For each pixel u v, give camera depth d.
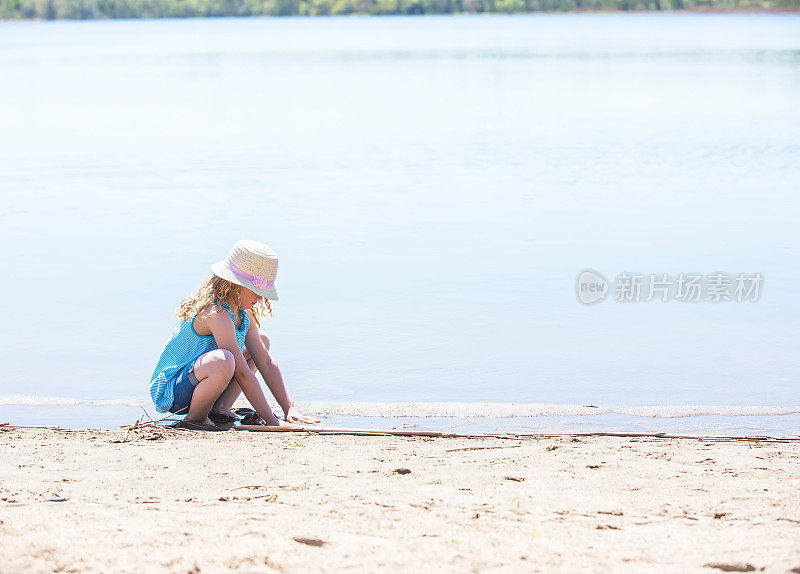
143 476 4.56
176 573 3.01
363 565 3.11
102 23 144.00
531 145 19.48
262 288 6.18
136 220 12.95
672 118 23.53
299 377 7.30
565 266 10.55
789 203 13.58
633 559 3.20
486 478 4.53
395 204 13.89
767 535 3.48
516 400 6.80
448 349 7.92
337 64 44.78
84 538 3.36
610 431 6.05
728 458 5.02
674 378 7.23
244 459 4.99
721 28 90.56
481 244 11.52
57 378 7.28
